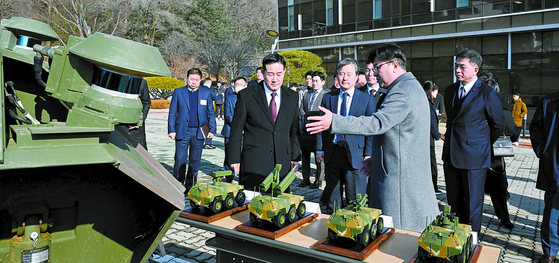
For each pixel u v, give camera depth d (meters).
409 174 2.73
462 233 1.88
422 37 22.39
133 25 47.28
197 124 6.70
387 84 2.90
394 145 2.75
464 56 4.31
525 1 19.33
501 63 20.41
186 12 53.12
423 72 23.12
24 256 1.65
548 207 4.12
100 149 1.54
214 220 2.52
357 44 25.25
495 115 4.20
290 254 2.27
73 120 1.59
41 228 1.71
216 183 2.79
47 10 39.47
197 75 6.63
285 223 2.37
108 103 1.60
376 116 2.59
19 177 1.67
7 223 1.69
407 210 2.73
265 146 4.02
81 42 1.59
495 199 5.33
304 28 28.31
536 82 19.39
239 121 4.07
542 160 4.10
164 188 1.69
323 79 7.23
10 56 1.96
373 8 24.72
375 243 2.07
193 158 6.82
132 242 1.93
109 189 1.88
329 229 2.10
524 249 4.58
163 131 16.88
